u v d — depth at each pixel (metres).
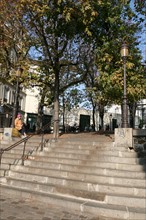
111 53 13.70
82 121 41.03
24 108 40.88
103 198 7.63
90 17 14.02
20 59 17.20
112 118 41.56
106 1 14.02
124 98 10.63
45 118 40.00
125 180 8.25
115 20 14.55
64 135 17.33
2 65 17.69
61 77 25.03
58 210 7.31
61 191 8.36
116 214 6.86
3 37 16.45
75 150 11.00
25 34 16.41
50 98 23.19
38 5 14.15
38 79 17.97
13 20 16.02
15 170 10.42
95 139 12.50
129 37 14.64
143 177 8.42
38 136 16.58
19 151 12.27
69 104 31.05
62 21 14.74
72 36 15.70
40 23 15.45
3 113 32.97
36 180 9.42
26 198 8.39
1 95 32.78
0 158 10.80
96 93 16.64
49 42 17.00
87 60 17.69
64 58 18.02
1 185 9.48
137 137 10.30
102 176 8.59
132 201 7.34
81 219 6.63
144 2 14.44
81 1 13.57
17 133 15.17
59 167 9.95
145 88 13.13
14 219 6.38
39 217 6.63
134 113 22.30
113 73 12.99
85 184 8.35
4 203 7.76
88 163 9.74
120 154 9.80
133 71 13.27
